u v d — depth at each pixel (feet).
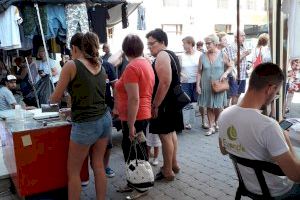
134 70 9.39
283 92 9.18
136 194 10.36
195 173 12.34
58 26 15.28
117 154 15.03
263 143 5.76
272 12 8.90
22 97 18.24
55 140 8.87
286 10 8.82
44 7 14.87
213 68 17.11
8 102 15.31
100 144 9.05
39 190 8.86
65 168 9.12
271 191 6.06
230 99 19.67
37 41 17.10
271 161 5.89
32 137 8.56
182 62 18.58
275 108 9.11
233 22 61.11
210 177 11.93
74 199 8.84
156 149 13.14
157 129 11.07
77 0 15.23
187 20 57.98
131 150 10.03
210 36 17.15
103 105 8.81
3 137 11.11
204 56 17.37
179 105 10.85
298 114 19.80
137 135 9.87
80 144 8.39
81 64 8.16
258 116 5.81
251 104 6.00
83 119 8.30
